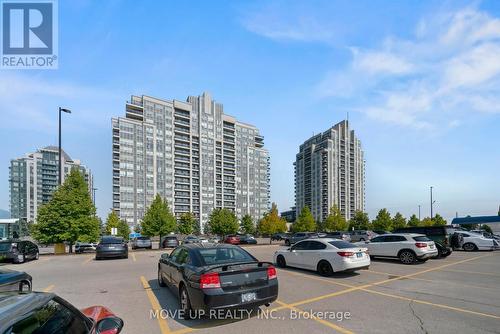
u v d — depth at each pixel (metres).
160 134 120.38
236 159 143.25
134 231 105.12
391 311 6.96
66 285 10.26
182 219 80.94
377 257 17.81
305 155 145.62
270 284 6.53
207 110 134.75
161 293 8.81
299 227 69.88
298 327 5.91
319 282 10.48
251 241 41.22
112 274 12.45
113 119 111.69
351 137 141.38
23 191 70.81
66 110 24.80
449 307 7.29
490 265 14.95
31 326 2.42
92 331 3.13
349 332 5.63
